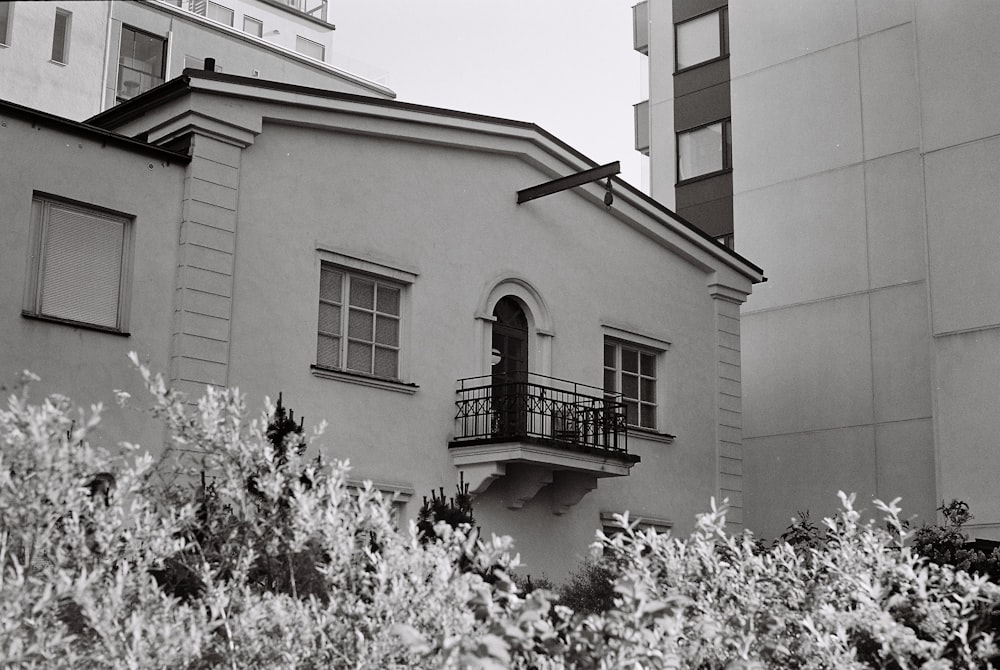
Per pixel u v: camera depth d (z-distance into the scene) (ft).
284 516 21.17
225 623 18.62
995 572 43.45
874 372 83.05
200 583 21.99
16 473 17.94
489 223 58.75
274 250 49.32
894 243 83.56
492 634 16.81
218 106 47.93
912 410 80.59
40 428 17.89
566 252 62.69
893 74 85.56
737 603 21.86
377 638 18.48
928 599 23.09
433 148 56.85
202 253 46.75
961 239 75.66
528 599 17.83
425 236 55.52
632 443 63.87
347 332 52.01
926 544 46.52
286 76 112.47
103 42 97.40
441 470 54.08
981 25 76.79
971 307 74.38
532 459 53.26
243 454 20.36
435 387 54.54
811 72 90.63
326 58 142.92
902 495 80.12
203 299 46.42
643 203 66.64
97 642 18.13
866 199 85.61
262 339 48.21
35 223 43.27
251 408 47.14
